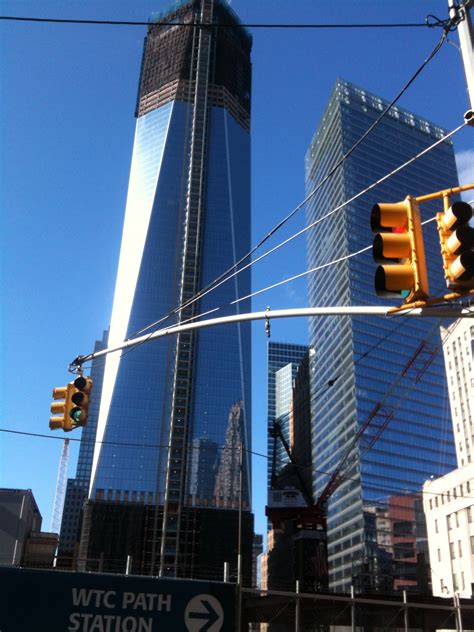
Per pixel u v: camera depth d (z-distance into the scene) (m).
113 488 187.00
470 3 11.09
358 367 178.25
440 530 92.19
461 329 107.25
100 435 194.00
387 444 172.75
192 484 189.25
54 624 17.69
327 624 20.70
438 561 91.94
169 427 195.00
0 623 17.39
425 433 180.75
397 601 21.89
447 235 9.98
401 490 169.12
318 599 20.33
